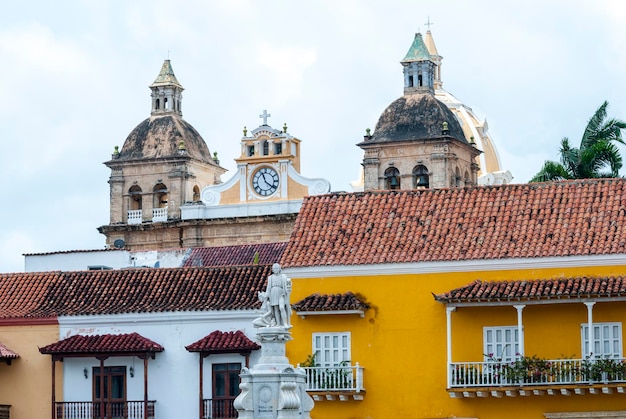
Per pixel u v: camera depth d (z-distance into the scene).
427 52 129.38
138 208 134.25
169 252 92.75
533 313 64.19
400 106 128.25
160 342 70.12
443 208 67.94
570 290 62.69
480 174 139.50
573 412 63.09
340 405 66.00
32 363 71.56
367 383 65.75
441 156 125.25
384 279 66.00
